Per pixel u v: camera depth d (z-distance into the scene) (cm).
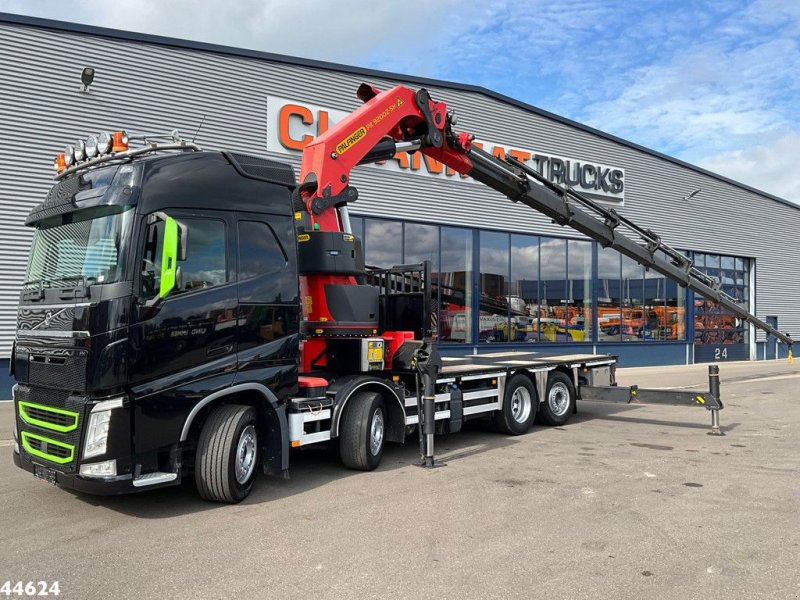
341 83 1777
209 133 1578
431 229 1966
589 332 2377
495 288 2105
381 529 534
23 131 1377
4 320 1360
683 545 499
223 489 589
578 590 414
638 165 2550
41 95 1395
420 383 809
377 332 789
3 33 1362
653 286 2619
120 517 569
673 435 1002
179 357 566
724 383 1862
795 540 512
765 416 1203
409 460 809
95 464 527
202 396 579
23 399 598
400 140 914
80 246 579
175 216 576
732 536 521
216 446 590
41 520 560
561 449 884
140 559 467
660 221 2639
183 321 570
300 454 845
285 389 649
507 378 1002
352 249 760
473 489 663
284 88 1686
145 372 543
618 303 2480
